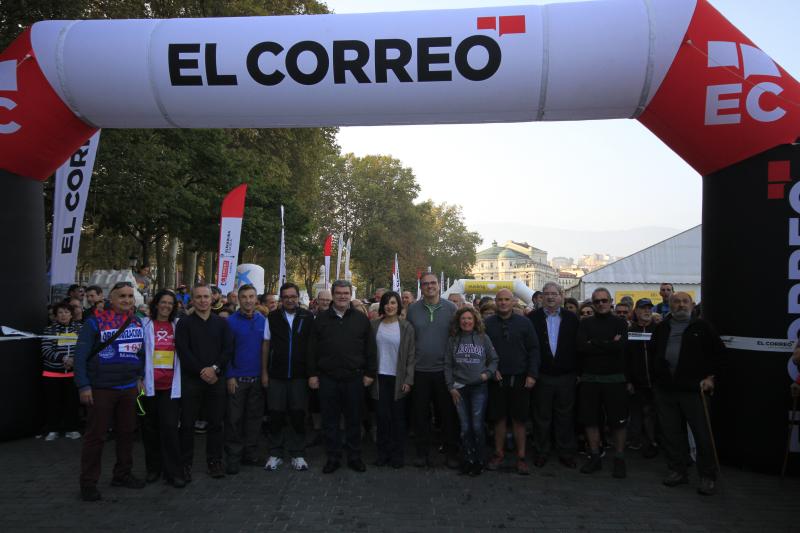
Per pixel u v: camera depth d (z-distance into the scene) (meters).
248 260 39.69
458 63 6.07
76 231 8.16
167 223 20.02
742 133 5.90
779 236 5.86
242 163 22.86
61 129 6.71
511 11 6.16
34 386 6.88
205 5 21.41
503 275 170.00
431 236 67.31
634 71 5.93
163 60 6.32
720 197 6.18
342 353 5.85
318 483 5.48
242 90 6.33
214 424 5.58
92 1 14.81
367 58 6.15
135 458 6.26
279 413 5.95
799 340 5.46
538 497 5.17
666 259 18.69
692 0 5.99
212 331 5.47
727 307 6.11
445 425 6.10
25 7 11.42
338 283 5.94
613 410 5.84
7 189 6.63
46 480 5.38
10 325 6.67
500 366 6.03
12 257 6.68
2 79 6.46
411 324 6.18
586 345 5.96
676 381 5.45
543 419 6.18
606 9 6.04
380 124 6.61
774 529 4.50
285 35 6.27
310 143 28.44
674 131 6.21
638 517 4.71
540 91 6.09
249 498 5.02
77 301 7.25
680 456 5.57
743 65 5.85
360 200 55.97
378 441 6.13
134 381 5.20
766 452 5.83
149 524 4.42
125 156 14.92
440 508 4.85
